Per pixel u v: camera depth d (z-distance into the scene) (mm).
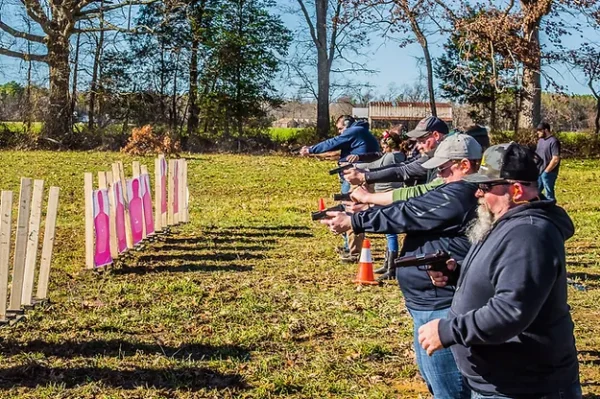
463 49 36031
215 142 39500
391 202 4613
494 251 3127
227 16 46812
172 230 13391
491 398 3229
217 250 11484
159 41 44531
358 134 9594
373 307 8039
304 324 7297
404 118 52531
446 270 3807
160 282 9039
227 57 46156
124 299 8164
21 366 5906
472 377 3285
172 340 6727
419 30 43500
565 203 19234
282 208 17203
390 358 6367
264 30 47406
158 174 12578
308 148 9867
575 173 29391
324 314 7715
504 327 2994
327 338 6945
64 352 6301
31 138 36156
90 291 8523
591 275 9906
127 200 10844
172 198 13633
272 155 37344
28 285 7336
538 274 3000
